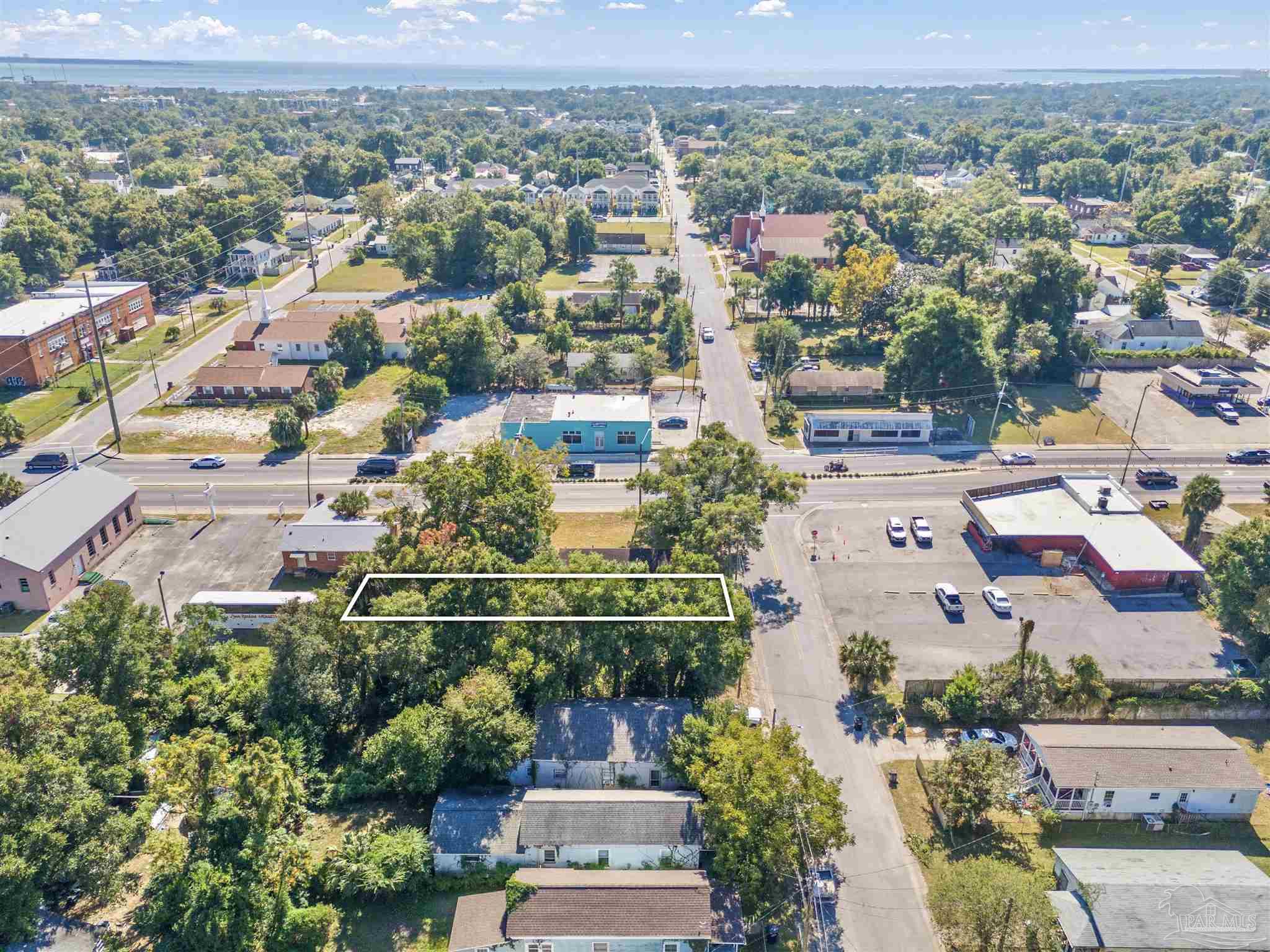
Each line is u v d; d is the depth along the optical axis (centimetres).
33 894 4453
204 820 4669
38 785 4603
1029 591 7950
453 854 5128
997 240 18638
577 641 5953
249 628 7506
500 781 5762
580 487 10000
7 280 16062
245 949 4512
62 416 11781
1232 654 7044
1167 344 13812
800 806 4856
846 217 17825
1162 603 7750
